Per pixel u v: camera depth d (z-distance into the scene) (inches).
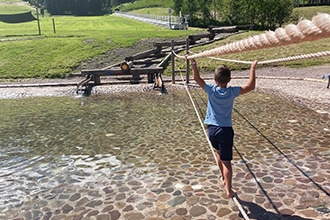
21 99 469.1
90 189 185.6
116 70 534.9
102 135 283.0
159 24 1534.2
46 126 319.9
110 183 191.6
